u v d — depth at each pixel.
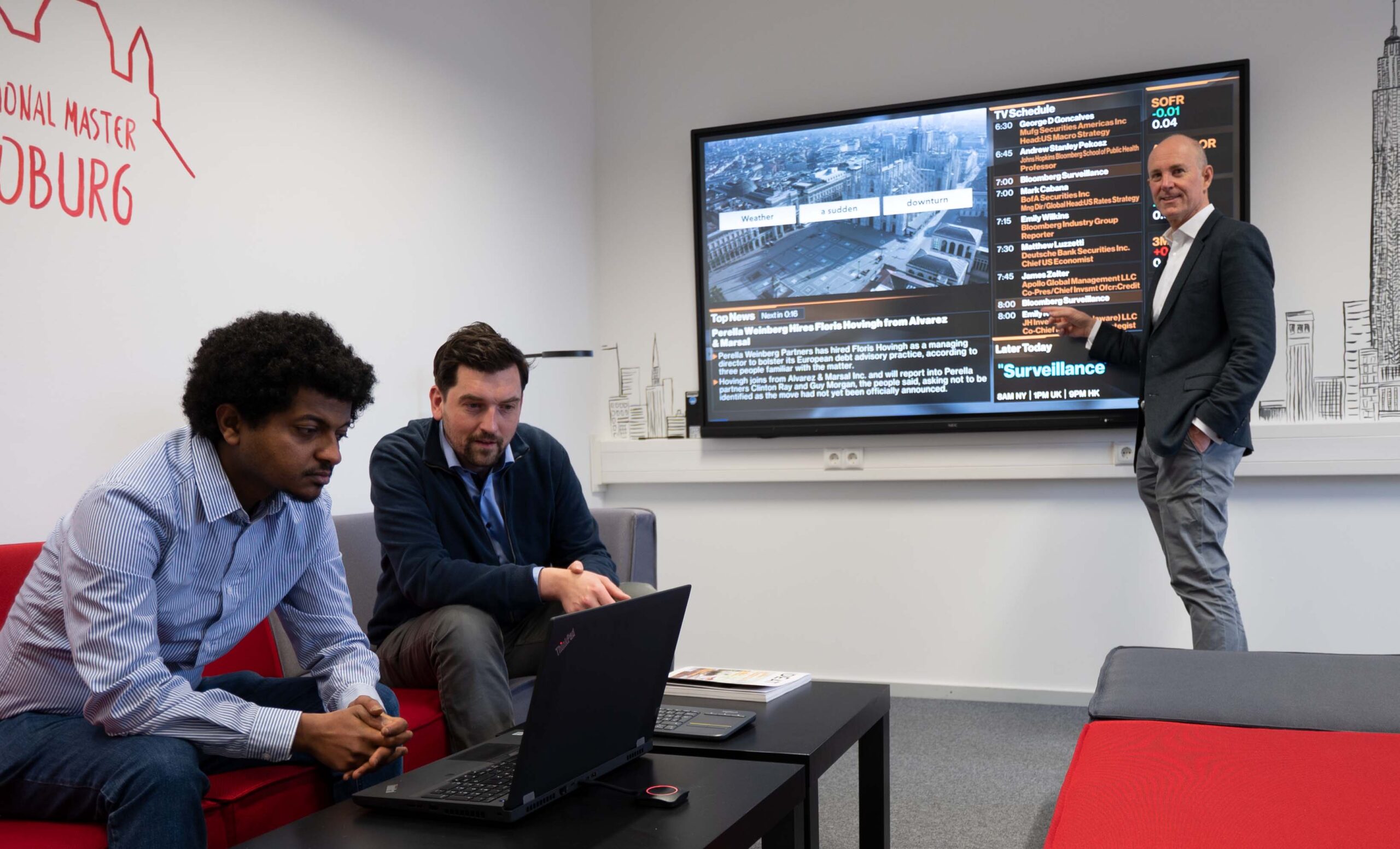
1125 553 3.37
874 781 1.85
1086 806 1.24
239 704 1.39
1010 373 3.45
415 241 3.00
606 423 3.99
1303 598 3.20
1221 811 1.19
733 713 1.64
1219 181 3.22
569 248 3.82
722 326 3.78
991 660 3.50
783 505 3.75
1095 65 3.41
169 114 2.22
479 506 2.24
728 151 3.77
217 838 1.36
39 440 1.93
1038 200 3.41
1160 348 2.76
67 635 1.38
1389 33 3.12
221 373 1.38
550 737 1.21
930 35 3.59
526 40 3.59
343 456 2.71
